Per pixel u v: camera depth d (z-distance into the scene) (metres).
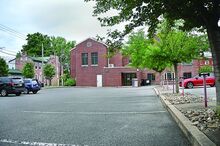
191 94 18.34
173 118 9.25
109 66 56.22
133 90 32.88
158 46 18.25
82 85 57.06
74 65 61.72
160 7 7.08
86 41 56.84
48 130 7.49
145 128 7.54
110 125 8.15
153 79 54.97
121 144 5.75
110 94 25.73
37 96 25.52
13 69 67.69
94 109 12.77
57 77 72.25
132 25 7.64
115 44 7.92
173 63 18.88
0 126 8.30
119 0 7.36
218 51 7.30
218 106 7.51
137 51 33.84
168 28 9.80
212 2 7.05
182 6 7.02
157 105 14.00
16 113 11.73
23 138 6.48
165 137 6.30
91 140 6.18
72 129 7.59
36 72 72.75
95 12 7.69
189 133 5.89
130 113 10.95
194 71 53.66
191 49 17.42
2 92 26.88
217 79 7.44
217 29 7.32
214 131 5.80
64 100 19.28
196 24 7.83
